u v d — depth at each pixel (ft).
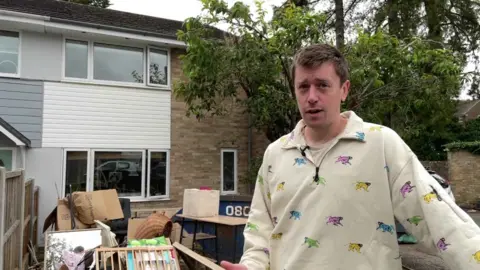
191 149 37.68
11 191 16.51
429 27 52.44
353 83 26.00
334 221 5.11
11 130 28.76
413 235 4.99
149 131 35.81
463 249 4.25
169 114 36.78
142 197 35.24
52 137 31.91
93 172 33.35
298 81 5.46
